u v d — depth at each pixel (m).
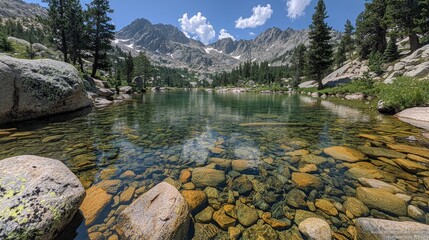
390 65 31.30
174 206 2.59
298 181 3.89
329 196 3.39
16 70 8.31
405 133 7.12
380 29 39.88
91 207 3.01
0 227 2.05
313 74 38.84
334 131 7.72
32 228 2.15
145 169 4.43
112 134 7.27
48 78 9.66
